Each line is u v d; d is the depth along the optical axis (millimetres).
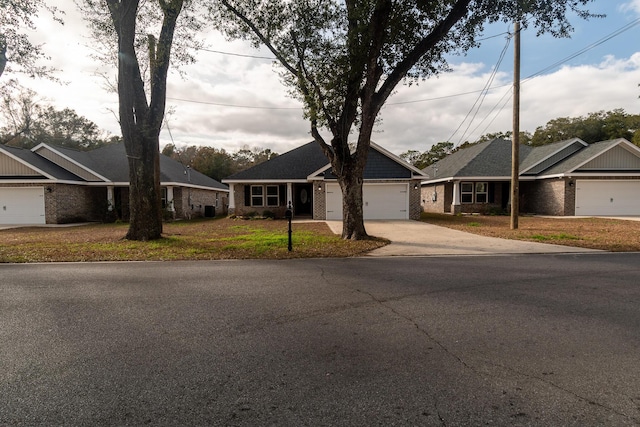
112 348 3348
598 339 3520
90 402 2445
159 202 12141
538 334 3648
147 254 9094
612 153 21797
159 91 11609
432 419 2250
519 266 7328
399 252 9219
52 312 4430
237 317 4207
